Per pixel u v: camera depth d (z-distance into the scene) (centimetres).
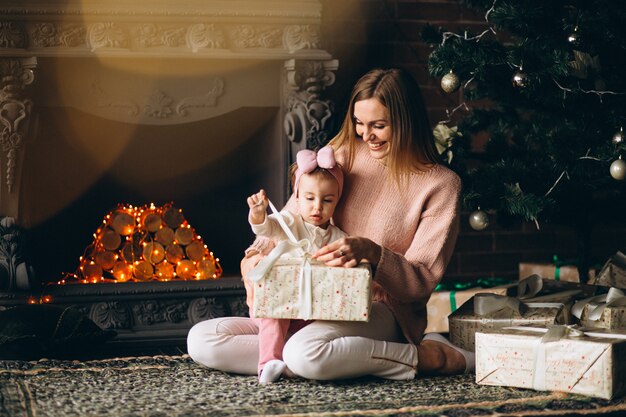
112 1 352
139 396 242
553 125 344
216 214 420
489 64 324
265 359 262
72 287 353
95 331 316
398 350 260
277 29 370
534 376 247
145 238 385
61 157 393
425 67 428
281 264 250
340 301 248
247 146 415
